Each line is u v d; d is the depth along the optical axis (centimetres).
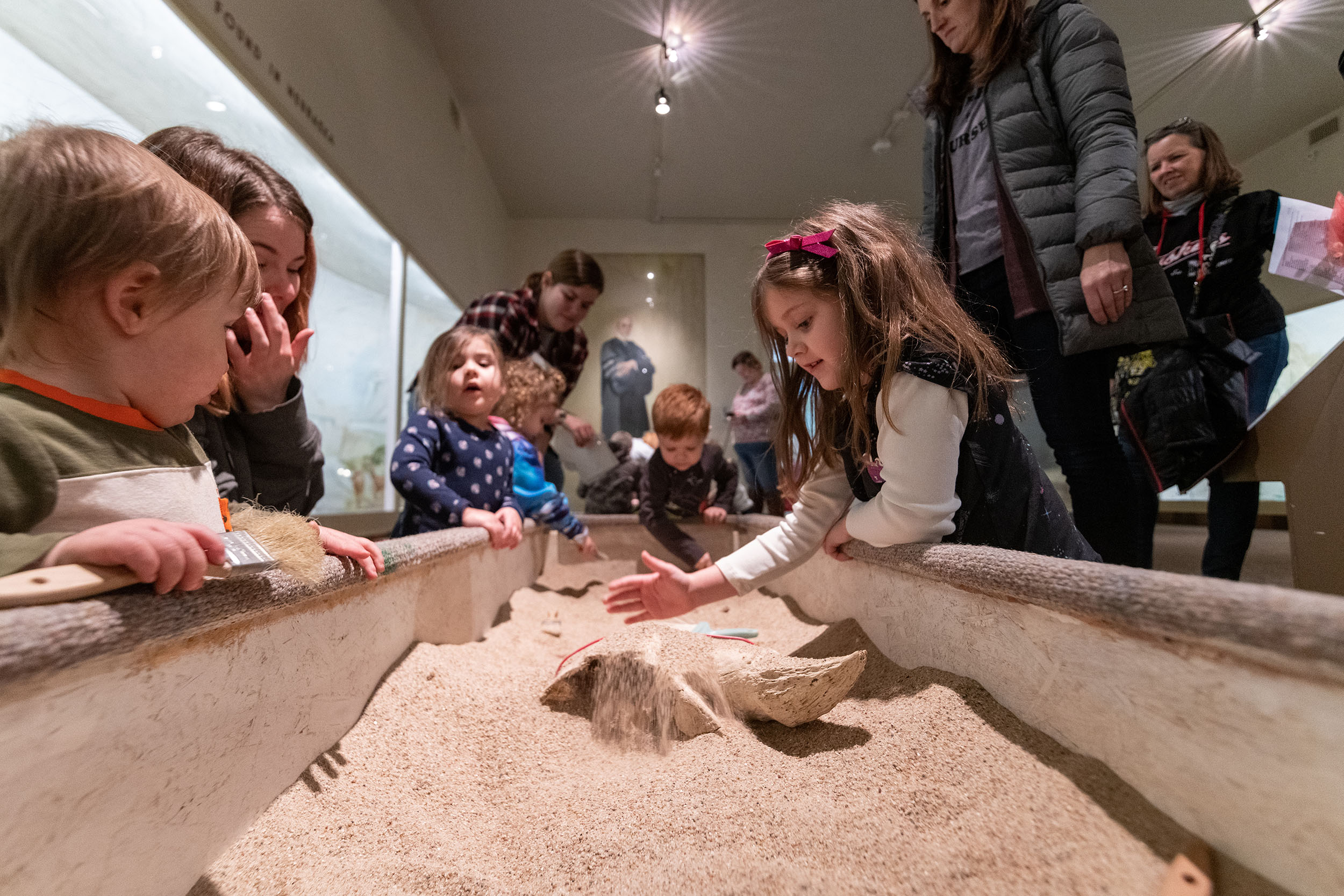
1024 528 110
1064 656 66
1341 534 135
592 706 103
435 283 475
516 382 271
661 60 467
